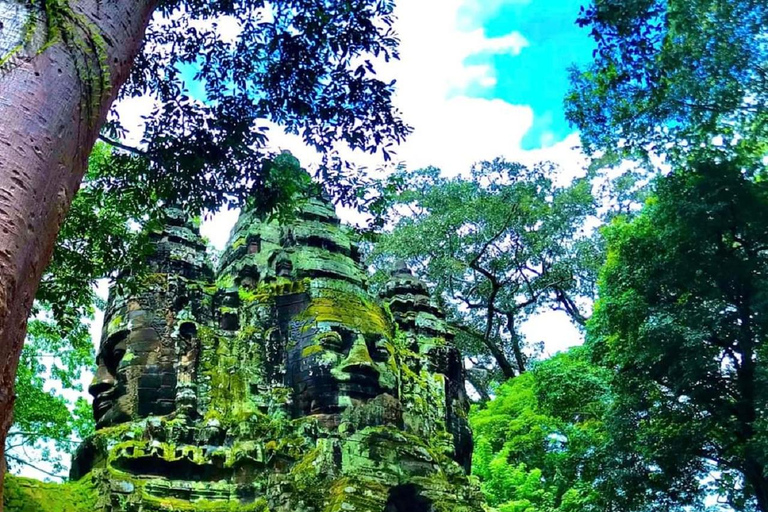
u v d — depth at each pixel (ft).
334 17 43.11
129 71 19.33
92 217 46.80
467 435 67.46
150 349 57.47
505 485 82.94
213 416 54.85
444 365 67.87
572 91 70.28
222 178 44.47
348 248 68.39
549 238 124.98
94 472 49.62
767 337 68.08
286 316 62.28
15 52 15.60
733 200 70.23
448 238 122.01
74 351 82.53
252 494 51.72
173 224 65.00
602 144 72.84
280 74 44.14
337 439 54.49
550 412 90.63
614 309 74.90
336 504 48.93
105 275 49.73
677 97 66.33
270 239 67.31
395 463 54.34
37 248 14.21
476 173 127.75
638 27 58.03
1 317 12.69
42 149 14.85
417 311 71.36
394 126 45.34
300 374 58.75
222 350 59.98
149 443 51.34
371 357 61.26
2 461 12.97
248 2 43.65
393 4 43.09
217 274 69.62
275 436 55.01
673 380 71.31
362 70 43.88
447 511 53.98
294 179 45.52
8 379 12.87
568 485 86.02
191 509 49.29
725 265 70.23
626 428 74.02
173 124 43.37
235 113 43.65
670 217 72.28
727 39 61.98
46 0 16.75
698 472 74.84
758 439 63.46
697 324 69.21
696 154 72.54
